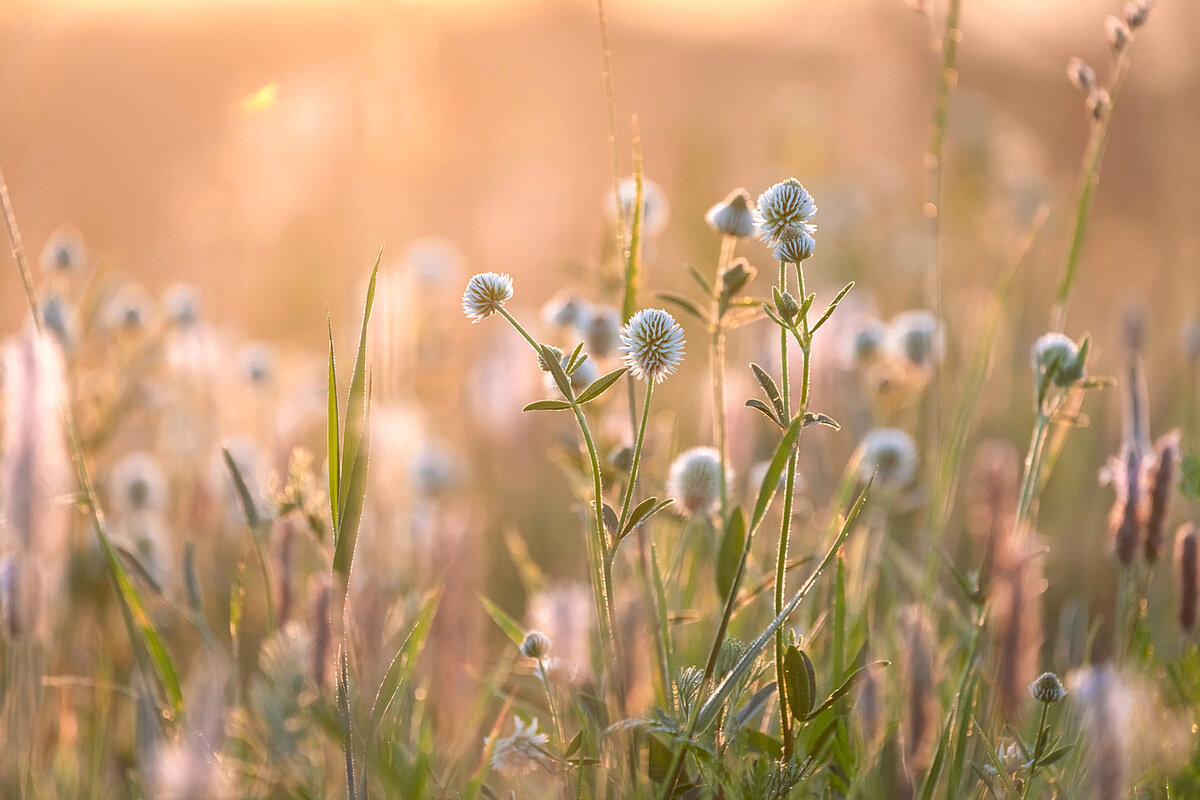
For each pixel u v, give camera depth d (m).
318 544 1.05
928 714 1.04
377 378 1.32
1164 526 1.06
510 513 1.67
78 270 1.42
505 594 1.54
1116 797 0.91
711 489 1.04
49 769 1.13
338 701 0.94
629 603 1.10
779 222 0.92
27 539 1.07
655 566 1.02
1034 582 1.09
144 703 1.01
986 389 1.73
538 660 0.99
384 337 1.33
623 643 1.08
